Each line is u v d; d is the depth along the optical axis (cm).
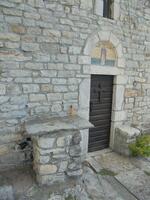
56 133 272
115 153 420
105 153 419
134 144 396
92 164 364
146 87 477
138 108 471
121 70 417
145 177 325
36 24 299
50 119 328
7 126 301
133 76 444
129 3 402
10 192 252
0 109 291
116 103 425
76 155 294
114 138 434
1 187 259
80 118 340
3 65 283
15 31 285
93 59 377
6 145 305
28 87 307
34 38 301
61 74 335
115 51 401
